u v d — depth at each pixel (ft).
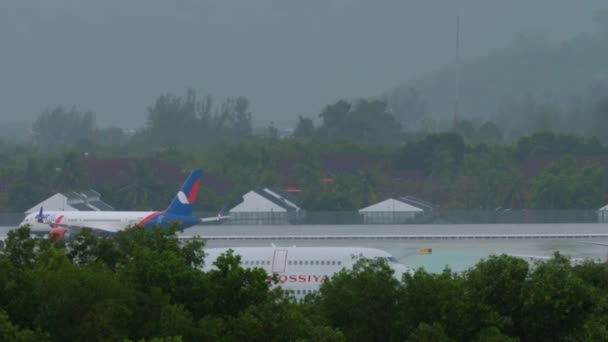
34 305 573.74
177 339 508.12
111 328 540.93
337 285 630.33
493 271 643.45
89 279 566.36
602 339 590.55
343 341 564.71
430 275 644.69
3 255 640.99
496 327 599.16
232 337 556.10
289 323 558.97
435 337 578.66
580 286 618.44
